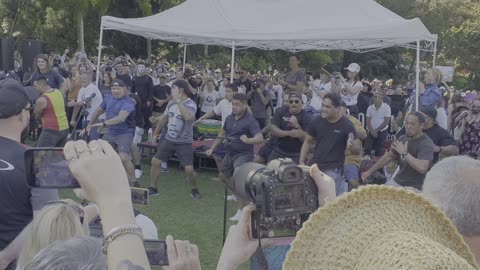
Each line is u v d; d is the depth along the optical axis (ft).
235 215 21.45
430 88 28.02
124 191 3.83
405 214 3.55
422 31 28.04
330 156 19.65
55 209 7.01
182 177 29.48
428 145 17.62
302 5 30.96
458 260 2.83
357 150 20.47
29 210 9.22
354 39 28.86
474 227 5.88
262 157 23.63
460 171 6.05
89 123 24.94
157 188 25.52
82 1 79.87
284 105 22.71
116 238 3.66
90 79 33.55
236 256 5.20
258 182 4.97
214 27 30.30
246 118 22.58
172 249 5.25
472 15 128.16
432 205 3.62
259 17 30.96
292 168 4.84
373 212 3.51
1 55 34.12
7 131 9.41
